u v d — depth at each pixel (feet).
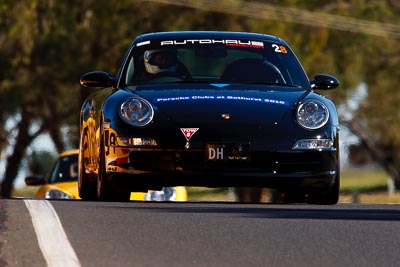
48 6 390.42
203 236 75.41
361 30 424.46
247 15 402.72
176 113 105.50
